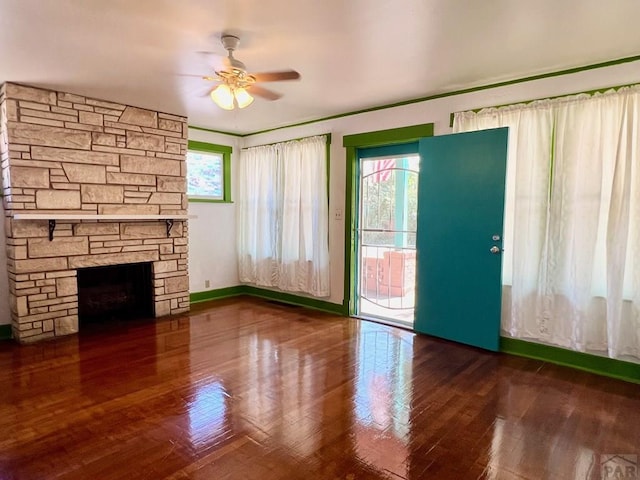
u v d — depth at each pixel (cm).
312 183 494
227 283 583
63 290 389
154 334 400
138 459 200
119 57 292
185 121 477
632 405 260
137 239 441
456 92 377
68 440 216
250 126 530
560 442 218
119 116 418
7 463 196
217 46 273
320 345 373
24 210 360
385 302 473
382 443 216
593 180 302
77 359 331
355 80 346
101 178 409
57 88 367
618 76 295
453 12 226
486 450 211
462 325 376
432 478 188
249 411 248
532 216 334
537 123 328
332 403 260
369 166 469
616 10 222
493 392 278
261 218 556
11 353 343
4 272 380
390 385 288
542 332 334
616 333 295
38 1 211
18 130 354
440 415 246
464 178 367
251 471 192
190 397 266
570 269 316
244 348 362
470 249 367
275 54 288
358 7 220
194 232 539
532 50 280
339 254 483
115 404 255
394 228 459
